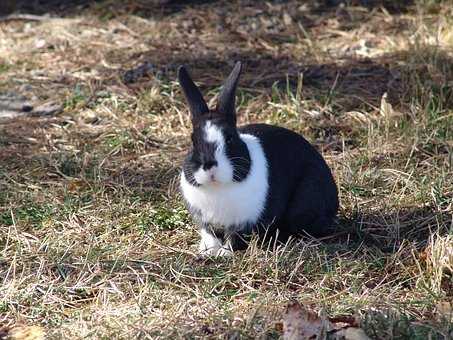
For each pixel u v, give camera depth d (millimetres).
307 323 8453
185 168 10086
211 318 8820
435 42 15719
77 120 14312
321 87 14773
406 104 13891
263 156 10297
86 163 12805
